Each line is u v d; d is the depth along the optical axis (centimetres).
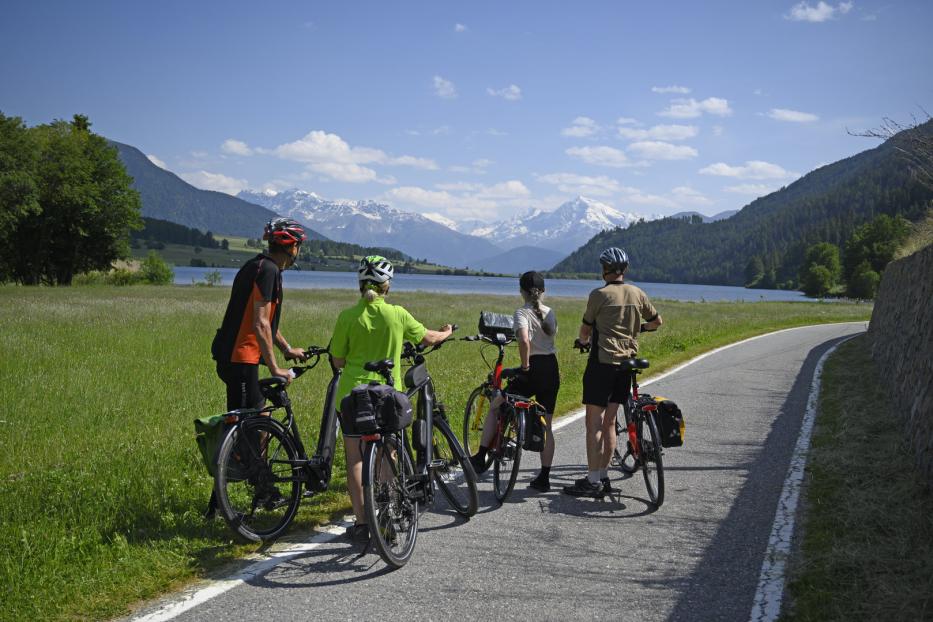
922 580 381
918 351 797
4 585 374
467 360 1368
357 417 419
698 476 639
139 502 509
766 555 439
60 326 1781
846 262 10438
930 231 1445
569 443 773
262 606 363
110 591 374
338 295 4397
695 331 2384
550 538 476
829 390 1126
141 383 1044
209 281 7006
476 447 668
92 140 6162
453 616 355
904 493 540
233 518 444
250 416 462
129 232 6366
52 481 557
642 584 398
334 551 446
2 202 5034
